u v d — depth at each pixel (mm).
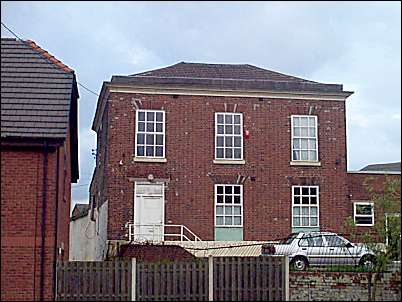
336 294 20844
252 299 19516
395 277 20938
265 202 33781
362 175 34906
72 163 27562
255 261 19703
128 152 33125
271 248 27688
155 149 33375
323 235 28016
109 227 32500
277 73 36844
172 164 33375
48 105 19750
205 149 33688
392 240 20484
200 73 35938
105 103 35281
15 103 19641
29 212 18781
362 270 22047
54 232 18797
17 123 19094
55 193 18984
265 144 34156
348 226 24734
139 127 33406
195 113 33812
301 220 33969
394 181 20875
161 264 19266
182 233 32875
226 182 33625
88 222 44625
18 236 18625
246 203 33625
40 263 18578
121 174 32938
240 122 34094
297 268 25656
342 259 27516
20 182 18875
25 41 22281
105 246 33188
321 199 34219
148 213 32906
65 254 24125
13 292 18375
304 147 34500
